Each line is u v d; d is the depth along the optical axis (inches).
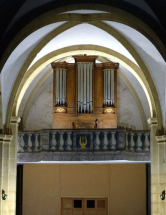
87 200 894.4
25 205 892.0
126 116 922.7
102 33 695.1
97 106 822.5
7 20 537.6
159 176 716.0
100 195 888.3
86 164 889.5
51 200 891.4
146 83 740.7
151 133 732.0
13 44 557.3
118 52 759.1
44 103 928.3
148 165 889.5
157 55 649.6
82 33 706.2
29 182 896.9
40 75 882.8
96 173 892.6
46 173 896.3
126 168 891.4
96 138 752.3
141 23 553.3
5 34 549.6
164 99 696.4
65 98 822.5
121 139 751.7
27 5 538.6
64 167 896.3
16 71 683.4
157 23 543.8
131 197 885.8
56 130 757.3
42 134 758.5
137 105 920.3
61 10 566.6
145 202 882.8
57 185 893.2
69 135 754.2
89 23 661.3
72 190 891.4
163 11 528.1
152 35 552.4
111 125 820.6
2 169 695.1
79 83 821.2
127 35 653.9
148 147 757.3
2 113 693.3
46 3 555.2
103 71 829.8
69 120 820.6
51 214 888.9
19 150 765.3
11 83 688.4
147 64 682.2
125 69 868.6
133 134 760.3
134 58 682.2
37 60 755.4
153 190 721.6
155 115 734.5
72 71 828.6
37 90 904.3
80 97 819.4
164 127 705.0
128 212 883.4
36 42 669.9
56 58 769.6
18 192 890.7
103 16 631.8
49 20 610.2
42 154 753.6
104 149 749.9
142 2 530.9
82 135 753.6
